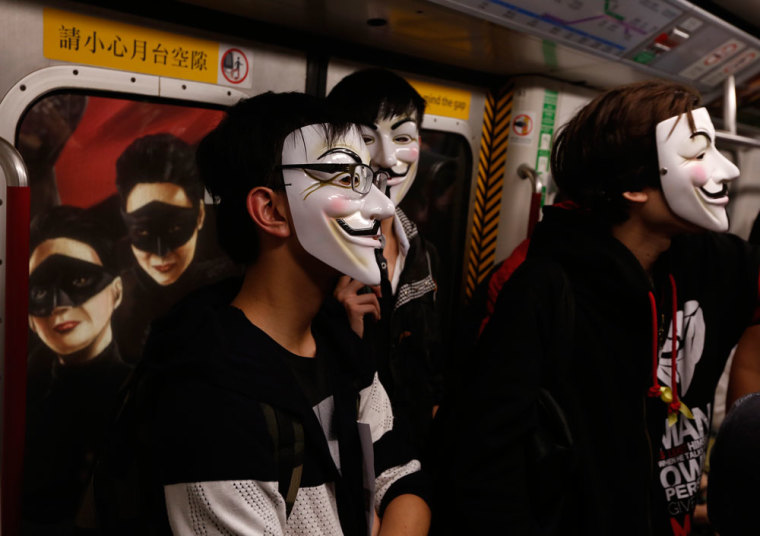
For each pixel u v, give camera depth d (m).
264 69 1.58
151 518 0.72
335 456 0.85
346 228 0.79
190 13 1.40
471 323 1.65
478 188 2.36
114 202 1.38
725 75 2.37
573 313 1.06
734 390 1.40
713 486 0.56
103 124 1.33
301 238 0.79
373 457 0.97
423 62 1.99
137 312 1.46
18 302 0.90
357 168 0.80
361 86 1.52
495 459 1.00
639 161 1.08
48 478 1.36
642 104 1.06
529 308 1.04
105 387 1.42
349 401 0.87
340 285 1.25
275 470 0.71
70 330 1.35
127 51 1.31
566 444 1.01
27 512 1.34
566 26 1.67
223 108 1.52
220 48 1.48
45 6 1.18
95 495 0.75
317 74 1.71
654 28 1.87
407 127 1.56
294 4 1.38
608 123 1.09
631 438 1.09
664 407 1.17
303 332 0.86
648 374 1.11
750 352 1.37
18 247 0.88
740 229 3.19
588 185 1.15
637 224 1.15
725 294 1.25
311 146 0.78
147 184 1.42
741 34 2.14
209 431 0.68
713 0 2.06
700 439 1.23
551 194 2.42
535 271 1.08
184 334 0.75
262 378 0.73
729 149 2.96
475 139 2.28
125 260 1.41
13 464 0.93
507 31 1.60
